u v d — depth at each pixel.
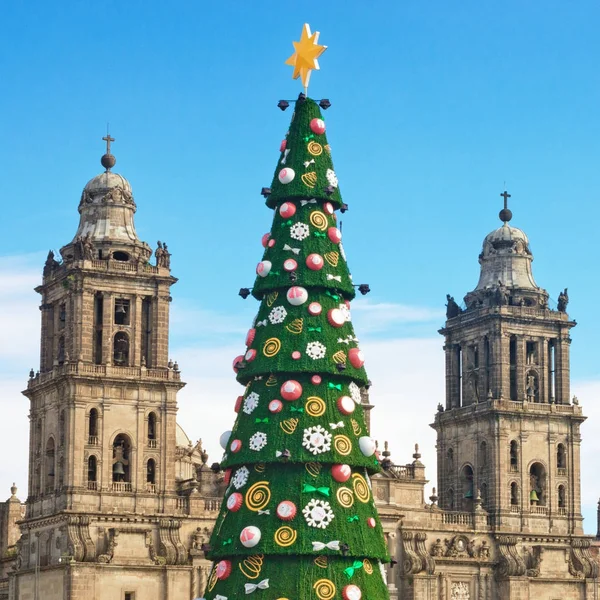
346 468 67.88
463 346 190.12
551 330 187.38
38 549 162.38
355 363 69.88
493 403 182.00
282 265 70.56
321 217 71.50
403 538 174.88
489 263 191.00
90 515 157.25
